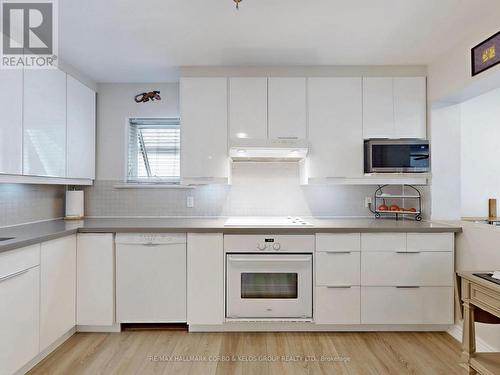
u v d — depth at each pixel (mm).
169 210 3479
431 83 3043
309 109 3084
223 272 2754
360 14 2197
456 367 2268
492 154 3746
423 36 2516
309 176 3092
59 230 2527
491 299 1771
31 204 2938
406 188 3410
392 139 3006
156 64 3016
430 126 3055
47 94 2586
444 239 2742
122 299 2754
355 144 3094
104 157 3480
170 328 2877
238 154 3086
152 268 2756
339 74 3107
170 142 3578
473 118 3752
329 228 2721
